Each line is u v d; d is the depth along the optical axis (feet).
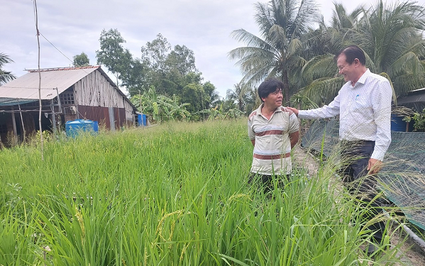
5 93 54.49
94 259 5.49
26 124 55.42
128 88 152.46
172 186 9.32
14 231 7.22
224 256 5.12
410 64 40.04
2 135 53.31
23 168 14.90
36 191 9.67
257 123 10.11
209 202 7.73
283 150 9.55
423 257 8.59
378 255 6.26
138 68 153.99
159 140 23.24
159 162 13.61
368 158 9.13
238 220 6.51
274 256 5.42
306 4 64.44
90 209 7.45
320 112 11.14
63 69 69.10
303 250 5.21
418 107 39.32
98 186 9.20
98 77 68.90
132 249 5.37
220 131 29.43
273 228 5.63
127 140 23.39
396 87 44.62
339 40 56.39
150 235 5.56
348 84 10.05
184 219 6.08
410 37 42.68
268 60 67.21
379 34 42.96
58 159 16.17
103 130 31.27
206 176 10.16
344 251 5.18
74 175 11.66
